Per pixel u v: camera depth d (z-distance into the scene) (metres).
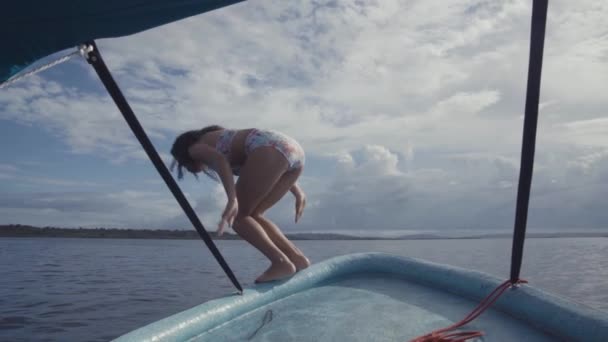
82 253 46.78
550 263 31.17
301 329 1.89
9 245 66.00
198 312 1.97
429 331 1.80
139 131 1.49
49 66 1.34
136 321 10.10
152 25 1.30
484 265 28.78
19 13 1.11
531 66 1.61
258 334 1.87
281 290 2.38
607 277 21.06
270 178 2.37
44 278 20.47
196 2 1.23
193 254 48.47
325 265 2.71
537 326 1.77
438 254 44.88
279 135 2.46
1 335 8.61
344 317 2.01
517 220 1.90
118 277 21.12
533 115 1.67
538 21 1.56
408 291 2.40
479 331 1.74
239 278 20.34
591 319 1.56
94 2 1.11
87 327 9.41
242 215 2.47
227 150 2.52
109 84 1.38
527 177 1.78
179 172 2.69
